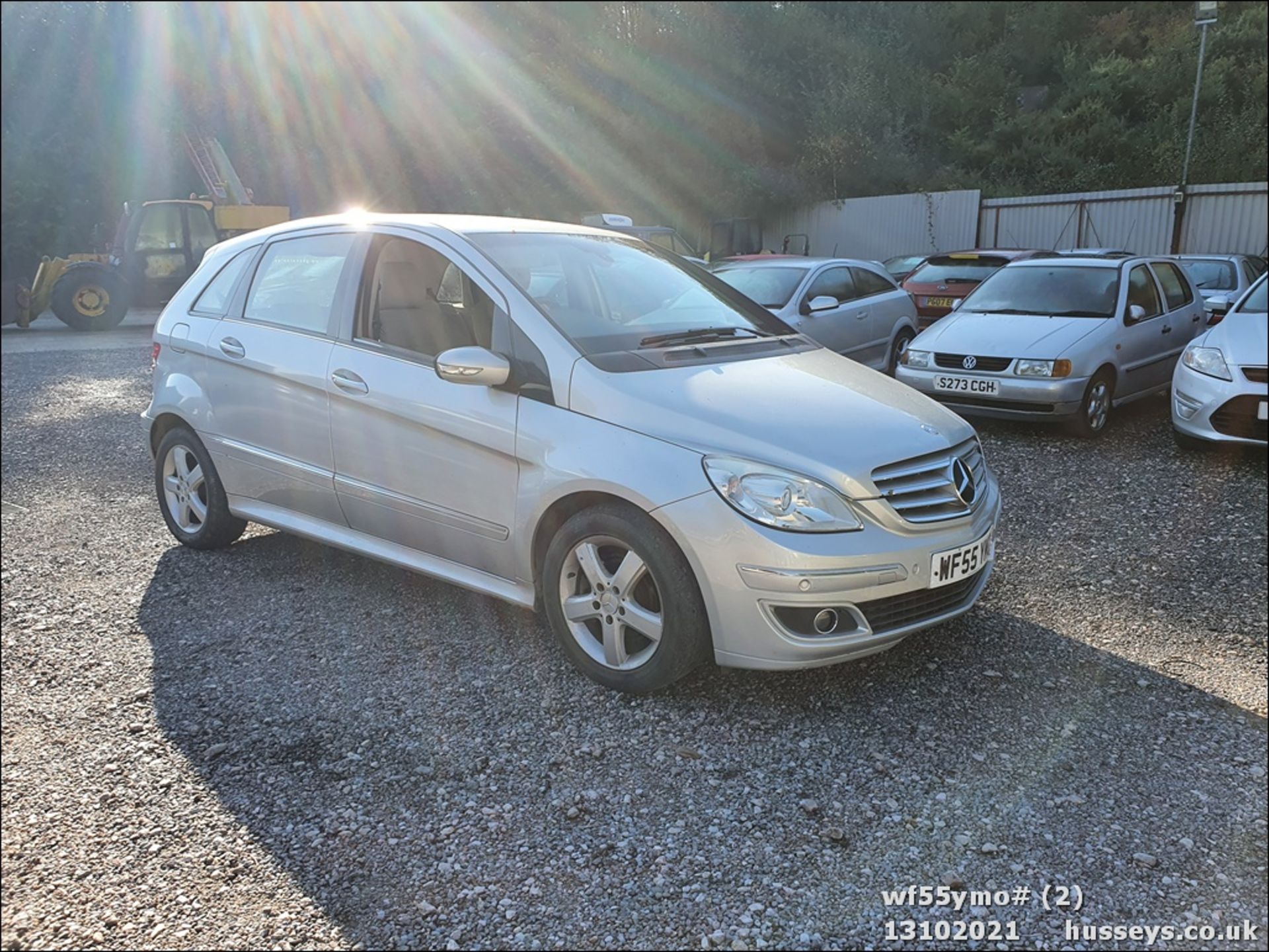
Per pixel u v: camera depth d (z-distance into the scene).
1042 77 33.69
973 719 3.29
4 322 17.20
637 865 2.56
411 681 3.54
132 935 2.34
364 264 4.12
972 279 12.75
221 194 18.84
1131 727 3.25
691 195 26.27
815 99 27.97
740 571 3.04
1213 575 4.63
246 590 4.45
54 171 27.00
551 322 3.57
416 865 2.57
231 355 4.46
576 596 3.46
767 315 4.48
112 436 7.90
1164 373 8.54
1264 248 19.36
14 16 26.42
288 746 3.13
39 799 2.88
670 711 3.31
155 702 3.43
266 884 2.51
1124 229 21.03
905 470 3.25
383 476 3.91
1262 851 2.63
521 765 3.01
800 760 3.03
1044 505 5.80
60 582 4.59
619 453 3.23
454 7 24.86
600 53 25.66
